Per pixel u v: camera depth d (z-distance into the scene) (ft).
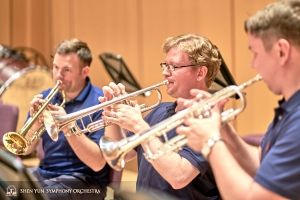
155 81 22.86
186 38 9.07
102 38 25.16
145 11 23.15
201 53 8.88
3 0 28.89
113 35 24.66
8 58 23.16
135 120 7.93
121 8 24.18
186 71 8.84
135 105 8.55
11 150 10.03
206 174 8.54
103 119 9.25
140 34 23.45
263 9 5.77
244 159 6.78
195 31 21.29
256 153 6.97
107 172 11.71
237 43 19.83
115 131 9.63
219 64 9.25
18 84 22.06
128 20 23.93
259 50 5.75
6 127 15.60
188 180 7.98
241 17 19.58
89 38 25.76
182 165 7.97
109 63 18.24
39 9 28.17
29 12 28.40
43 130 10.39
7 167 6.30
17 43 28.96
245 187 5.53
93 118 11.45
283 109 5.76
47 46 28.12
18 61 23.30
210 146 5.72
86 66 12.32
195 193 8.56
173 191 8.47
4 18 28.91
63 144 11.60
